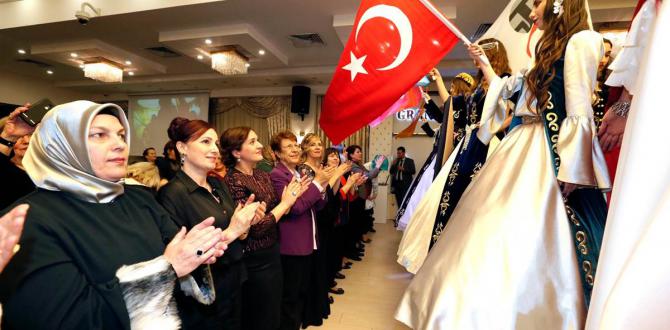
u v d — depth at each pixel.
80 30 5.16
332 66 6.96
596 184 0.77
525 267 0.73
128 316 0.71
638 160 0.43
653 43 0.44
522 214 0.79
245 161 1.74
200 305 1.20
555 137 0.85
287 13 4.52
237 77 7.59
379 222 7.00
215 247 0.84
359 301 2.72
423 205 1.78
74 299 0.67
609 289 0.44
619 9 3.43
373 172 4.68
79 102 0.84
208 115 8.95
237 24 4.88
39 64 7.17
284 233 1.96
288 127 8.46
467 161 1.55
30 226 0.69
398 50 1.41
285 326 1.95
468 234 0.81
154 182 1.65
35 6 4.91
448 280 0.76
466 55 5.90
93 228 0.78
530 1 1.58
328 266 2.94
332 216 2.63
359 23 1.49
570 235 0.76
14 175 1.62
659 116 0.42
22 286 0.64
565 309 0.70
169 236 1.00
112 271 0.76
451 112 1.89
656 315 0.37
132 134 9.59
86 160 0.80
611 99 1.01
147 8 4.42
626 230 0.43
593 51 0.80
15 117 1.64
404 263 1.71
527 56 1.56
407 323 0.82
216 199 1.40
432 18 1.36
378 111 1.46
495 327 0.70
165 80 8.00
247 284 1.61
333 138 1.58
